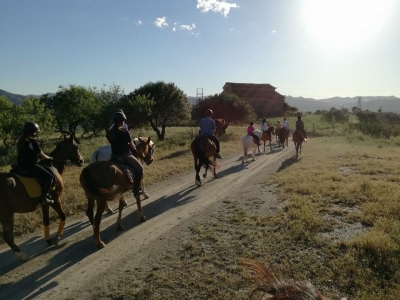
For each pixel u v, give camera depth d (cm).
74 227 748
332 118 5519
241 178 1238
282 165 1473
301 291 181
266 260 536
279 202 854
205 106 3281
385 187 918
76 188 1052
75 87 3434
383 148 2006
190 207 872
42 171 586
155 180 1227
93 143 2375
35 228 741
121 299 452
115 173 629
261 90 8394
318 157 1625
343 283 455
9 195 542
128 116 2823
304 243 588
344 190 890
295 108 9094
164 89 2950
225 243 612
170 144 2327
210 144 1134
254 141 1662
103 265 558
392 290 420
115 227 743
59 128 3431
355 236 606
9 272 543
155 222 764
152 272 513
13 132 2181
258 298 428
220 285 468
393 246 521
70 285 497
